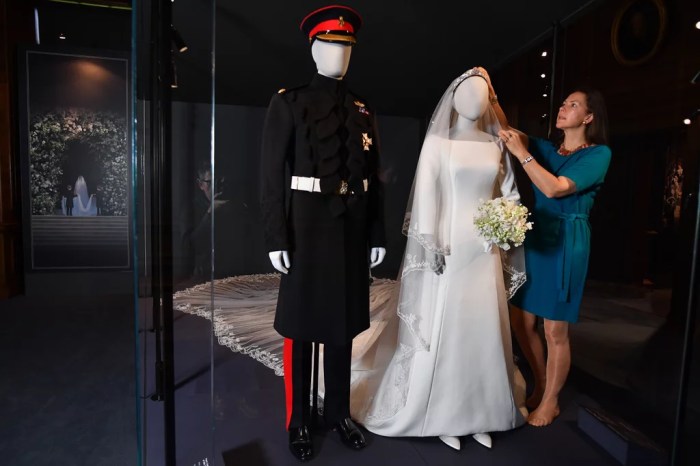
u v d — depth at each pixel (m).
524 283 1.90
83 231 4.56
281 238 1.50
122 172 4.59
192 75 1.37
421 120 1.98
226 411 1.90
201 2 1.36
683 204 2.14
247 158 1.95
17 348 3.04
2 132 4.45
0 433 1.95
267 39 1.82
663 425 1.88
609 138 2.01
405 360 1.72
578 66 2.01
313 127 1.53
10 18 4.44
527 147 1.91
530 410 2.01
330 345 1.64
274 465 1.59
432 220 1.63
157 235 1.33
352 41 1.50
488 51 1.96
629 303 2.23
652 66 1.97
